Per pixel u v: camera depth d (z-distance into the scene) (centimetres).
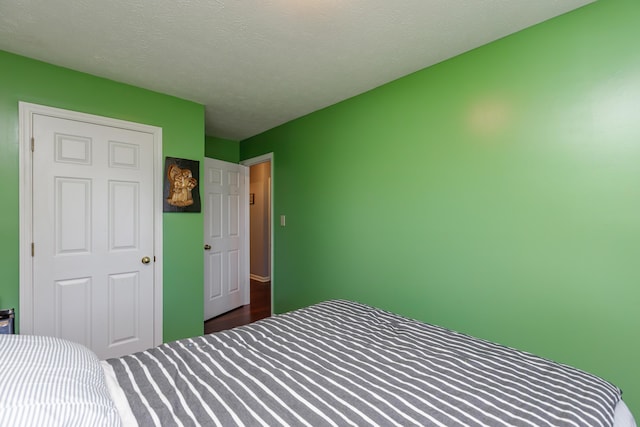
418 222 223
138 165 249
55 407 68
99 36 177
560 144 161
